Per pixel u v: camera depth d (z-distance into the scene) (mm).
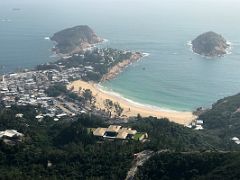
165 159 198375
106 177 193750
